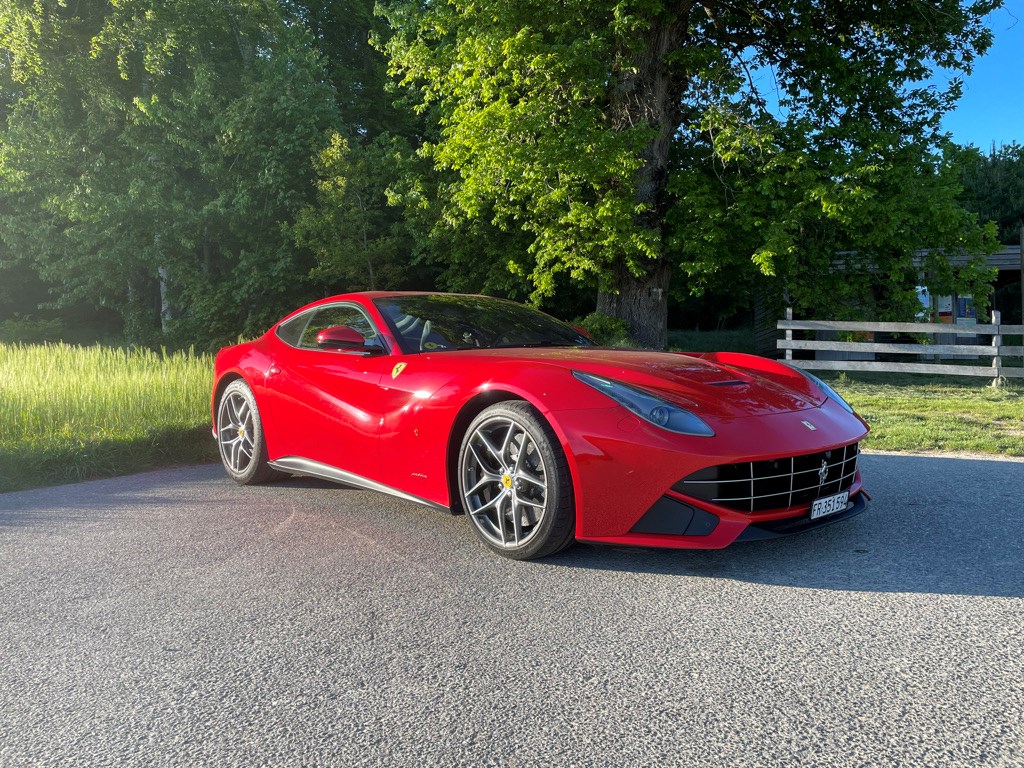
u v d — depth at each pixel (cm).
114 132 2158
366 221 1884
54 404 654
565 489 297
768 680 204
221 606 270
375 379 382
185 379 775
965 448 556
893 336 1600
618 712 189
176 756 173
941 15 1354
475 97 1270
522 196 1291
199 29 2064
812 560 306
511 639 236
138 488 489
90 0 2089
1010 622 238
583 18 1196
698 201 1284
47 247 2180
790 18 1427
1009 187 2967
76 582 299
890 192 1362
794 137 1315
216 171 1953
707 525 281
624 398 296
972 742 171
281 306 2091
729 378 337
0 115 2442
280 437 454
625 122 1252
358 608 265
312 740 179
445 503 344
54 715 194
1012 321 2612
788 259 1402
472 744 175
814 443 299
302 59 1962
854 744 171
